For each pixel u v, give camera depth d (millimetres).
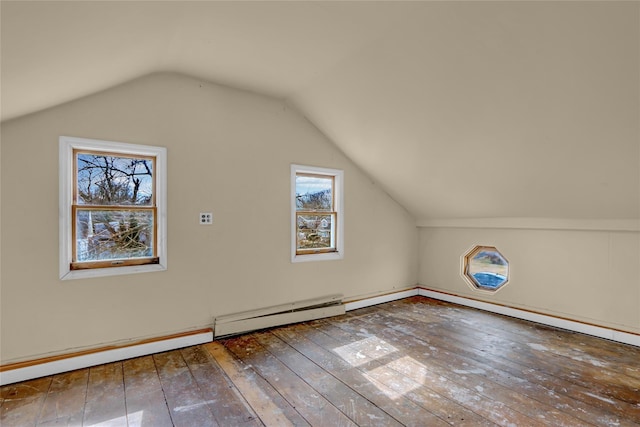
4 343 2295
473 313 3979
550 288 3539
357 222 4266
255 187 3408
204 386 2252
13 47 1405
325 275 3947
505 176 3170
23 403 2043
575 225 3287
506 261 3932
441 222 4598
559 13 1744
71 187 2561
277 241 3557
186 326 2996
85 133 2561
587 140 2387
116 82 2592
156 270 2848
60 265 2467
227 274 3223
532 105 2350
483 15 1925
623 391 2170
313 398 2100
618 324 3074
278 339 3119
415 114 2982
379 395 2133
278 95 3490
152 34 2043
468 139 2951
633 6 1568
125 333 2713
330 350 2857
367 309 4160
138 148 2777
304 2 1919
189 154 3021
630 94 1959
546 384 2262
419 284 4977
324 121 3703
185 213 2996
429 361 2633
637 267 2973
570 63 1967
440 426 1810
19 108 2146
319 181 4012
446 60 2336
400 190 4355
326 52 2564
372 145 3699
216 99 3180
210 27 2176
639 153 2273
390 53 2471
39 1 1178
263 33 2275
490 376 2379
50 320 2436
